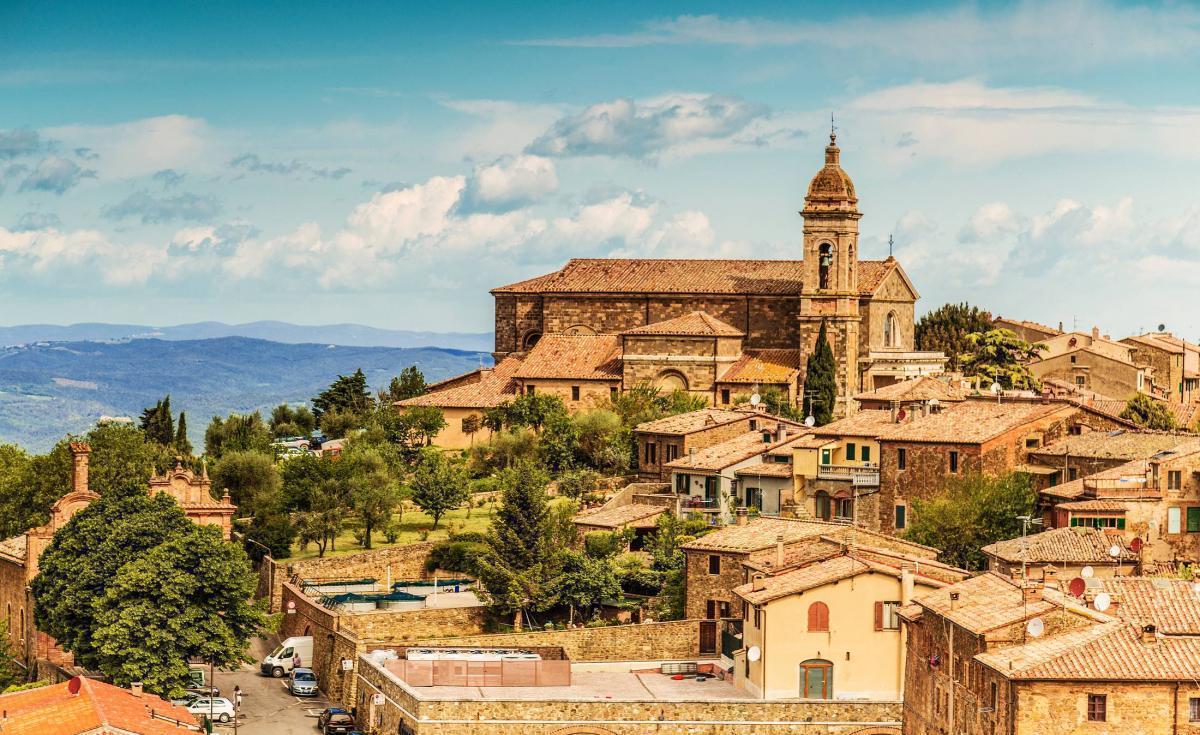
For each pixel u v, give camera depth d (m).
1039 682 95.00
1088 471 159.62
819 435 174.12
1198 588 106.94
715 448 184.75
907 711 117.12
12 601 165.50
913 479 165.12
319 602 158.50
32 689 122.75
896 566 136.00
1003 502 154.12
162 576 141.88
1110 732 94.69
